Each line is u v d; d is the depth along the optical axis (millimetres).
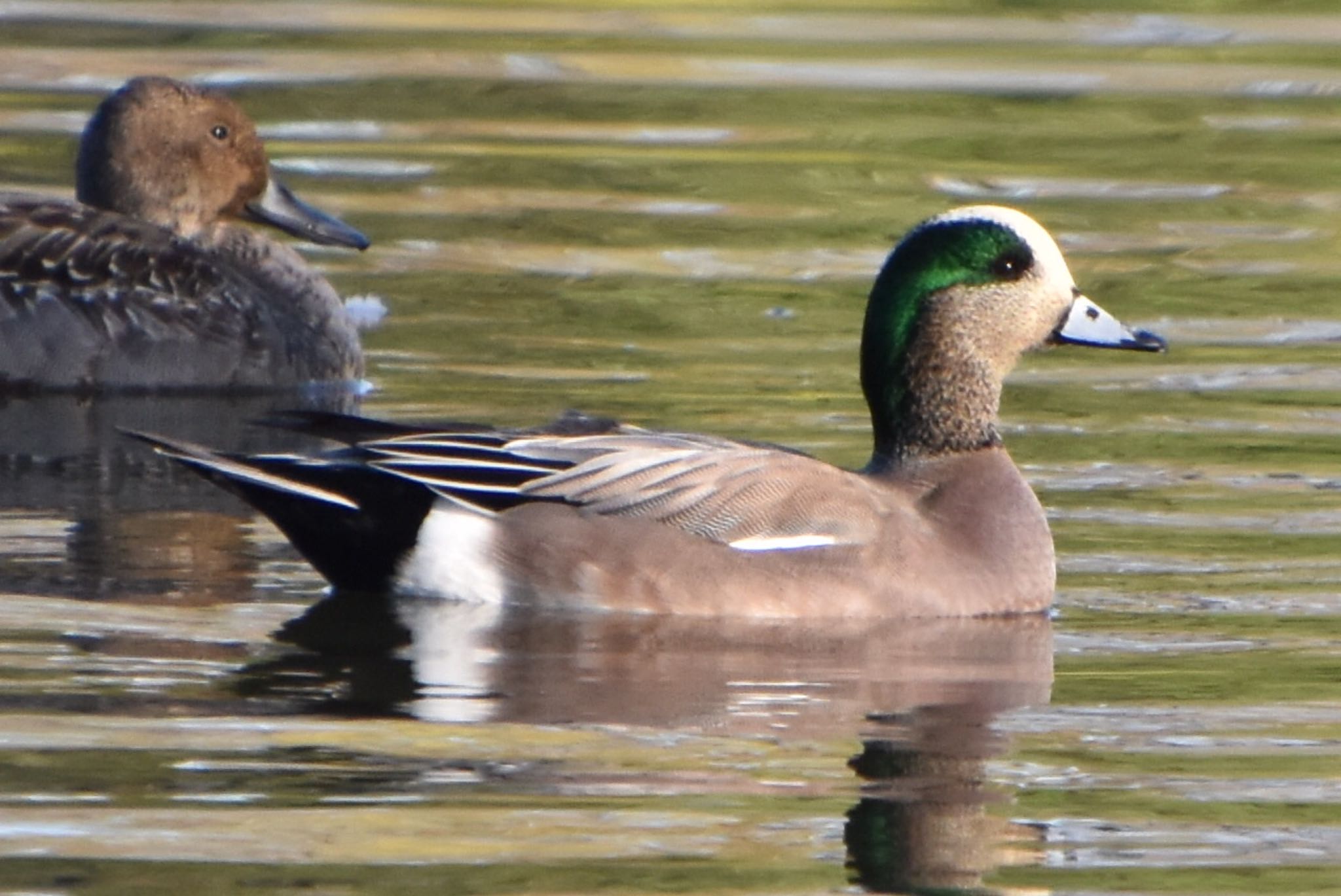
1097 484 13797
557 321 17391
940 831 8727
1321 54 25750
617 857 8398
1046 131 22953
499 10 27172
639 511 11852
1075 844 8648
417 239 19453
